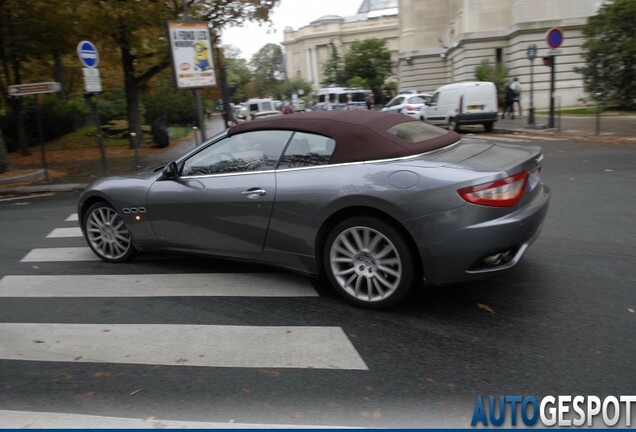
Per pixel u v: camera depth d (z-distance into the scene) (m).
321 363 3.48
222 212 4.77
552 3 30.98
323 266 4.48
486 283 4.71
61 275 5.59
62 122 25.31
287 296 4.64
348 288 4.33
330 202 4.18
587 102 28.75
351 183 4.11
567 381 3.14
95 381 3.39
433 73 51.03
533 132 18.38
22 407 3.13
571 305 4.17
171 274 5.39
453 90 21.53
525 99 31.98
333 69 70.44
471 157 4.18
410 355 3.53
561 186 9.00
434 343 3.67
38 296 4.99
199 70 13.99
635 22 21.59
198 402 3.09
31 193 12.72
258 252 4.71
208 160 5.00
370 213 4.12
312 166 4.41
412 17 51.41
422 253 3.92
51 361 3.68
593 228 6.33
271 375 3.36
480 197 3.78
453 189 3.79
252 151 4.74
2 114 22.52
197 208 4.92
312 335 3.88
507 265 3.96
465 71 36.47
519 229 3.88
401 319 4.07
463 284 4.70
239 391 3.19
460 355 3.49
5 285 5.36
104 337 4.02
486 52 35.81
